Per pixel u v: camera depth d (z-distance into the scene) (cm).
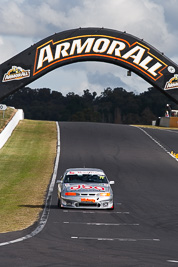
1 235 3033
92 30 6159
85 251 2528
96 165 7631
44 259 2292
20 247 2600
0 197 5141
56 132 11875
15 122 12688
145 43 6128
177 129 14438
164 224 3684
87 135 11375
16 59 6131
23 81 6131
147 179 6519
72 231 3219
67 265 2167
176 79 6078
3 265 2141
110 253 2495
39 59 6134
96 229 3331
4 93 6134
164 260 2353
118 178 6525
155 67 6088
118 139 10888
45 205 4509
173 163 8131
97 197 4184
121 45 6122
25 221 3650
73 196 4184
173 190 5725
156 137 11538
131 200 4956
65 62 6134
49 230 3238
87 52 6112
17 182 6200
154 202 4862
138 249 2645
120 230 3334
